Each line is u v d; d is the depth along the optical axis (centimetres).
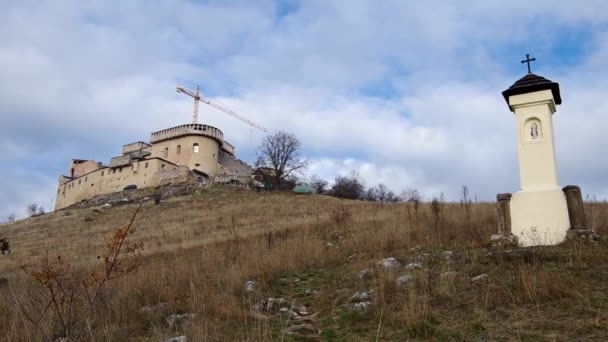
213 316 728
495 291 686
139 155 8088
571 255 803
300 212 3731
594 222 1089
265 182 6700
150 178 7050
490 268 803
